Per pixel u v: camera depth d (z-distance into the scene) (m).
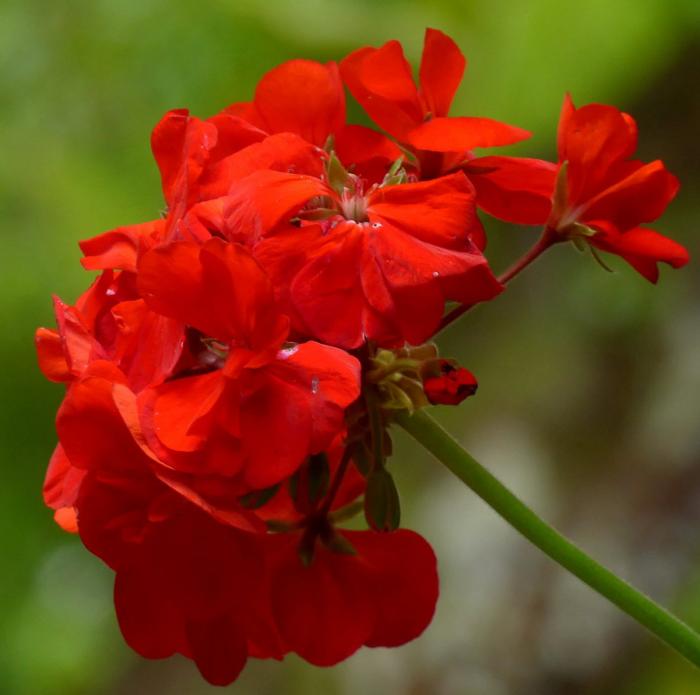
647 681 1.17
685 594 1.18
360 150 0.57
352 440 0.55
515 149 1.34
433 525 1.34
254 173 0.54
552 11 1.30
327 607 0.56
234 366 0.52
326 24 1.31
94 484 0.53
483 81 1.32
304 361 0.53
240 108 0.57
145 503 0.53
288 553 0.56
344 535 0.56
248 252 0.52
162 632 0.54
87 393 0.52
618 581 0.56
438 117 0.57
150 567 0.53
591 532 1.28
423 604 0.56
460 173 0.54
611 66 1.32
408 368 0.54
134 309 0.54
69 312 0.54
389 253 0.53
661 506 1.26
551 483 1.34
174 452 0.52
